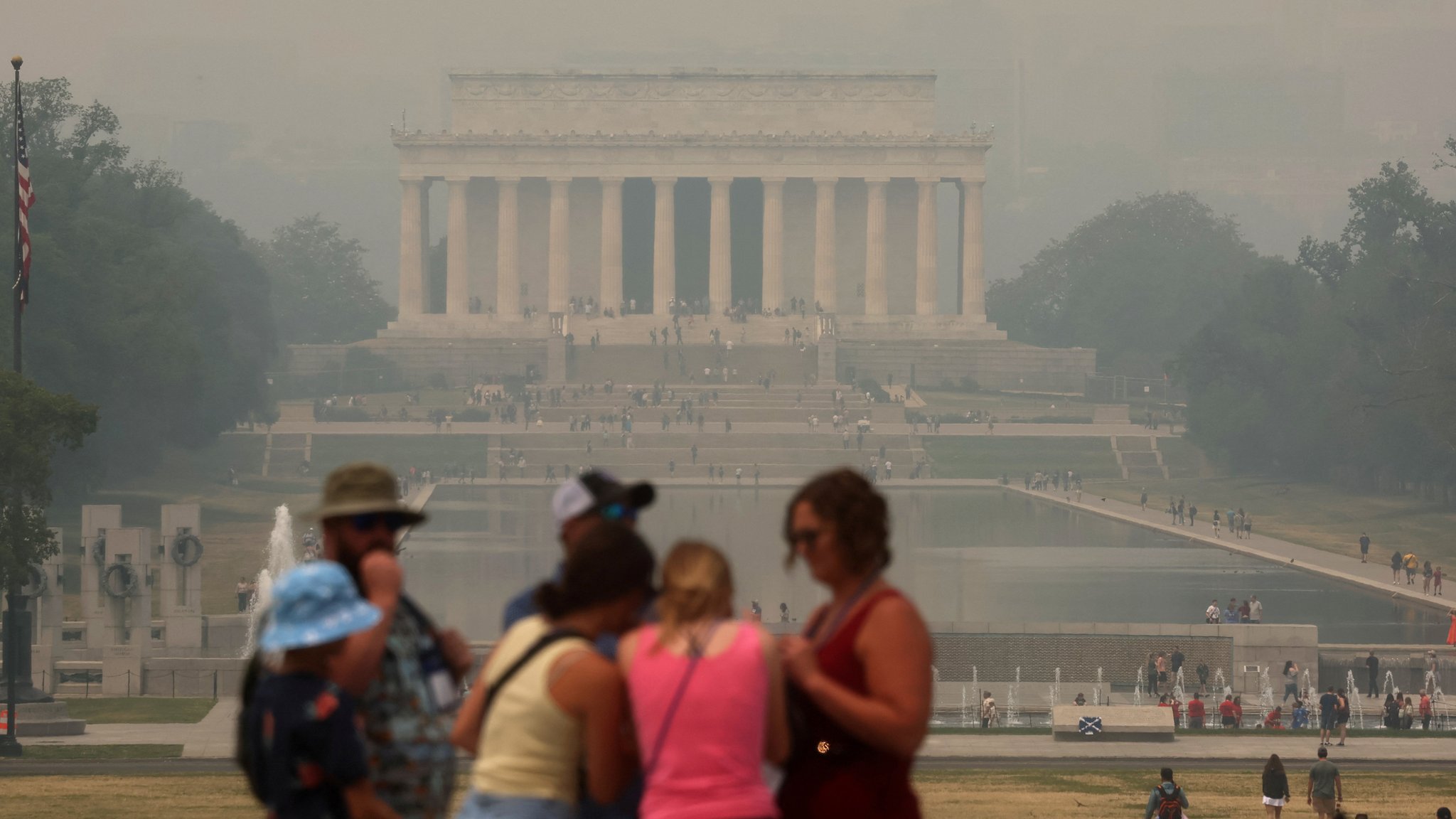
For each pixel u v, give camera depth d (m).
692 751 17.55
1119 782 79.75
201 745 90.06
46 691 108.12
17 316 112.75
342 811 18.33
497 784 18.44
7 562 108.75
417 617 20.33
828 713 17.97
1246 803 74.81
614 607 18.81
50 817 62.88
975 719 115.44
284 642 18.16
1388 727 113.69
